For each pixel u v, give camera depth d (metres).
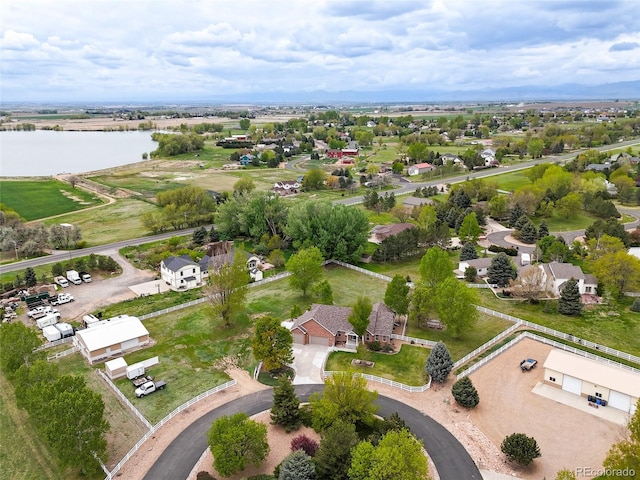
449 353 62.25
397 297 70.50
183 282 88.62
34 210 147.50
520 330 69.88
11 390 56.91
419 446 40.06
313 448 44.72
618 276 79.69
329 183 173.38
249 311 77.19
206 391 55.97
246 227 115.00
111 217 139.00
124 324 68.12
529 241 110.44
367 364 61.28
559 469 43.50
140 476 43.50
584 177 150.38
